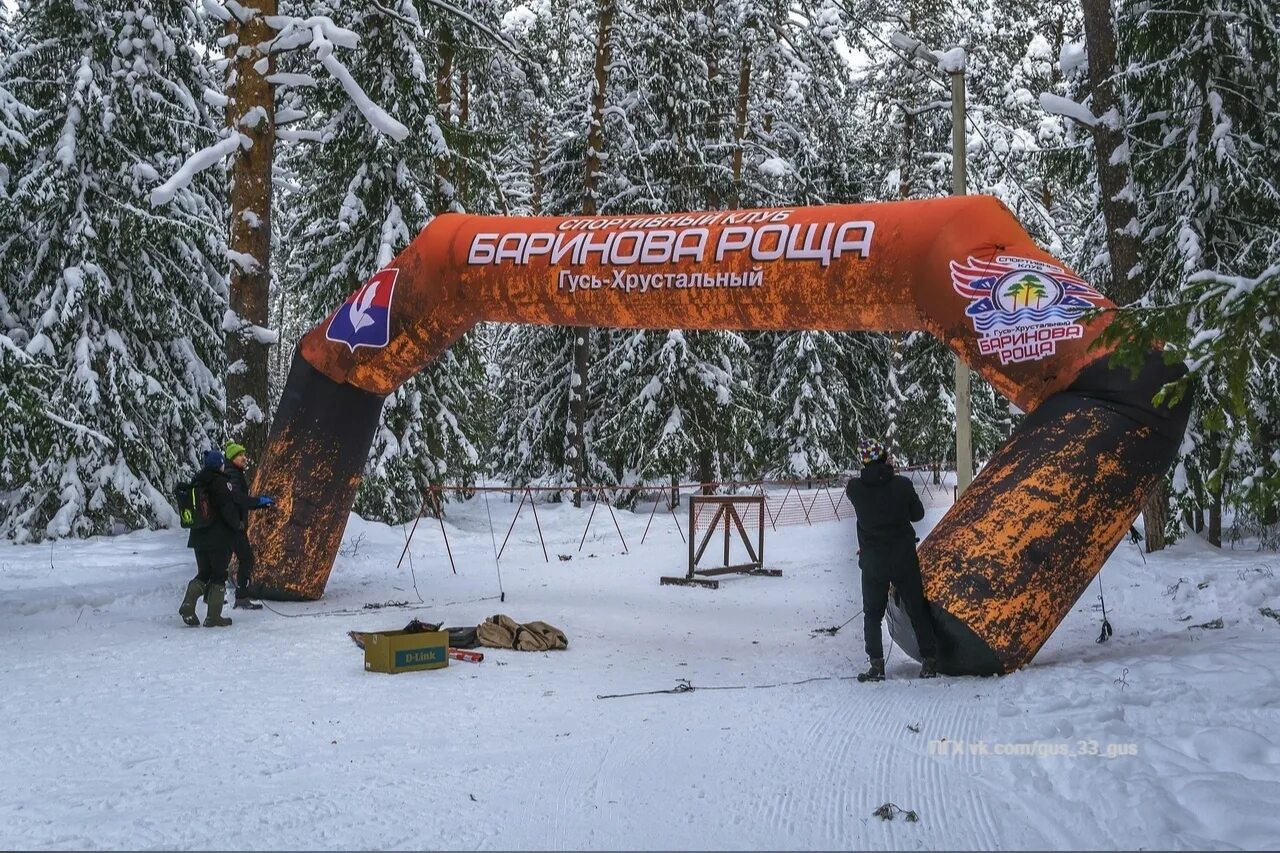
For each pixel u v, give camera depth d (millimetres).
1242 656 7379
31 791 5160
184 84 20609
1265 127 14906
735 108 27344
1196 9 14531
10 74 19297
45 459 18172
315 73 19391
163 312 20109
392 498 20312
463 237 11328
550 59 28172
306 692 7480
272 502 11133
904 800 4773
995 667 7789
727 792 4977
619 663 8656
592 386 26547
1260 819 4215
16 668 8312
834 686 7555
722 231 10078
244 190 13758
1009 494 8047
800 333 28500
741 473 26609
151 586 12742
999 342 8656
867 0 26406
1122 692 6609
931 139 29203
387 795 5035
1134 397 8023
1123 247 14234
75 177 19109
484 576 14594
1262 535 15805
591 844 4293
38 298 19094
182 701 7184
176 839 4402
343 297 20109
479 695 7391
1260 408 12898
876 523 7785
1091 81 14672
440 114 20891
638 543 19062
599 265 10516
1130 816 4371
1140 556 13312
